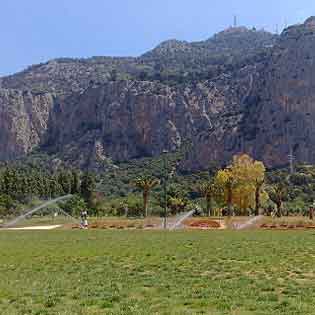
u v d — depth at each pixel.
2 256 38.34
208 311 18.70
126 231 70.31
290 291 22.42
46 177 159.75
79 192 153.25
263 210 131.50
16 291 23.12
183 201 147.38
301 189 183.00
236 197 122.81
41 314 18.50
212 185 127.81
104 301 20.62
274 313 18.14
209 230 72.00
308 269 29.34
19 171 179.12
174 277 26.89
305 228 73.75
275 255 36.72
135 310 18.80
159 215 131.00
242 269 29.73
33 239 55.47
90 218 113.62
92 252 40.19
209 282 25.11
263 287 23.42
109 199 188.62
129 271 29.53
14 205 130.25
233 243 47.38
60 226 86.31
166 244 46.91
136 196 182.38
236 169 122.50
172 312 18.41
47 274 28.75
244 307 19.30
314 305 19.42
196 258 35.38
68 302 20.77
